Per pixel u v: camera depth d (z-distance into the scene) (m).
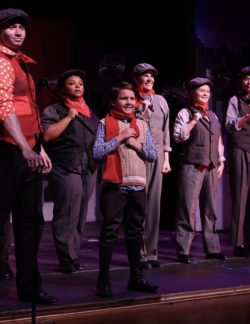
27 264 4.39
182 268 5.77
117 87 4.80
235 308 4.56
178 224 6.12
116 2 8.71
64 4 8.59
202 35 7.98
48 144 5.55
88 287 4.93
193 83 6.08
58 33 8.73
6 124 4.05
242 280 5.24
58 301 4.44
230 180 6.55
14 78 4.19
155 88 8.33
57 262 6.04
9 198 4.30
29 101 4.35
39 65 8.62
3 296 4.59
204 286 4.99
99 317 4.29
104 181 4.68
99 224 8.98
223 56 8.08
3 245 5.19
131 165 4.69
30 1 8.31
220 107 7.98
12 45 4.24
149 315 4.35
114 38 8.89
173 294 4.71
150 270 5.66
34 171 4.06
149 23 8.46
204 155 6.05
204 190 6.21
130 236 4.80
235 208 6.48
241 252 6.45
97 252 6.66
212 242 6.25
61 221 5.53
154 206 5.80
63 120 5.41
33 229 4.39
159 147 5.80
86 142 5.62
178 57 8.09
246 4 8.22
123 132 4.65
